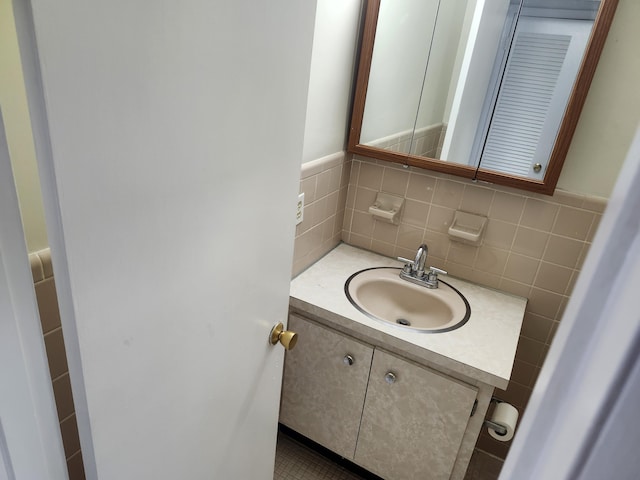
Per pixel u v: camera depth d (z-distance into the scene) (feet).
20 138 2.19
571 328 0.83
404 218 5.58
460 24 4.45
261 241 3.09
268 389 3.95
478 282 5.41
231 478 3.77
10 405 1.80
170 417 2.68
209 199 2.43
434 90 4.79
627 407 0.69
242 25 2.28
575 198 4.58
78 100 1.59
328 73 4.54
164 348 2.43
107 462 2.27
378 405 4.83
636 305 0.66
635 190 0.68
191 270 2.46
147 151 1.95
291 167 3.20
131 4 1.69
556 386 0.86
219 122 2.33
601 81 4.13
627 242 0.69
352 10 4.57
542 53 4.23
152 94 1.89
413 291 5.24
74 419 2.91
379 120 5.15
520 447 1.00
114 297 2.01
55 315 2.59
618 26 3.91
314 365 5.08
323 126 4.79
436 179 5.22
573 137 4.41
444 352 4.17
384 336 4.40
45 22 1.41
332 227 5.74
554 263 4.91
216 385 3.08
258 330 3.43
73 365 1.97
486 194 5.01
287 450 6.00
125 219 1.94
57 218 1.67
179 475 2.97
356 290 5.07
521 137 4.58
